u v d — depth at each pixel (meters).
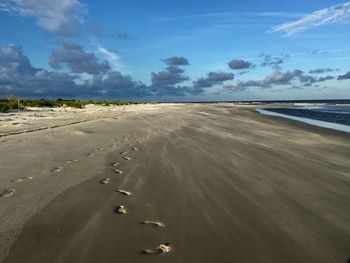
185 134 13.70
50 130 13.20
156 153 9.15
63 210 4.71
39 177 6.28
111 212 4.73
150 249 3.68
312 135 16.02
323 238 4.13
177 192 5.76
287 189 6.23
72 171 6.84
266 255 3.64
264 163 8.44
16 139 10.54
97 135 12.27
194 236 4.05
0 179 6.02
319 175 7.45
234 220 4.59
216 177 6.86
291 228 4.41
